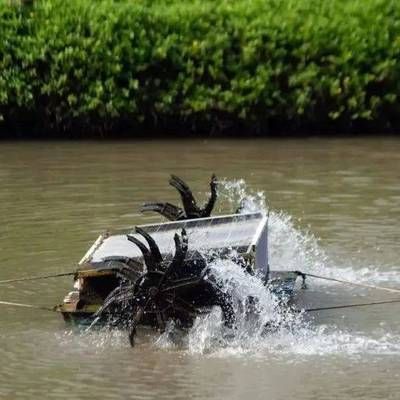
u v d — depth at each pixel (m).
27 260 24.91
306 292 22.98
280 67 41.78
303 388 17.80
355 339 20.06
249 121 41.88
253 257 20.23
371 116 42.19
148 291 19.61
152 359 19.17
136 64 41.31
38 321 21.23
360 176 34.31
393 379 18.16
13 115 41.59
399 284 23.33
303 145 40.06
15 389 17.92
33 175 34.72
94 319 20.39
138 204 30.30
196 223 22.38
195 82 41.78
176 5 43.38
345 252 25.62
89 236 26.81
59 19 41.38
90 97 41.19
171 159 37.38
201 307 20.11
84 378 18.34
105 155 38.19
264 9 43.16
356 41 42.16
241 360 19.09
